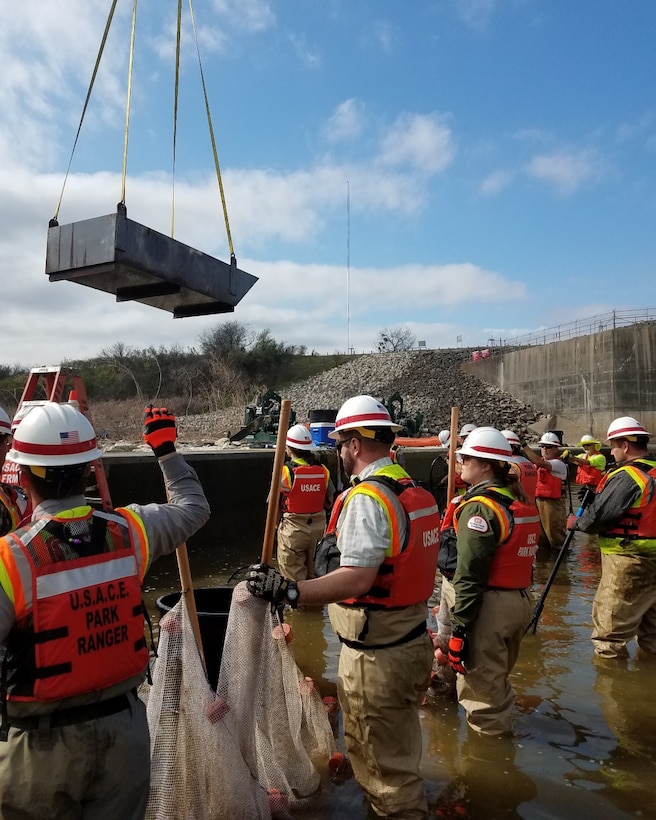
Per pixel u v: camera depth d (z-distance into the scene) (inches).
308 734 151.4
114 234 120.9
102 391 1731.1
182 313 165.0
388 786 119.6
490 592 159.9
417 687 120.4
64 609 78.4
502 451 160.6
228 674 120.4
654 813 132.3
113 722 81.7
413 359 2022.6
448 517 200.1
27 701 77.0
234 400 1513.3
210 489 451.2
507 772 147.6
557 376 1418.6
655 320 1296.8
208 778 112.8
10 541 78.7
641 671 209.0
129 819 82.4
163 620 119.1
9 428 158.1
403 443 323.3
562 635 247.3
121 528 88.3
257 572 110.6
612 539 214.5
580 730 168.2
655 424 1194.0
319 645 239.3
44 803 77.1
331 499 333.7
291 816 128.0
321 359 2288.4
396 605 117.3
